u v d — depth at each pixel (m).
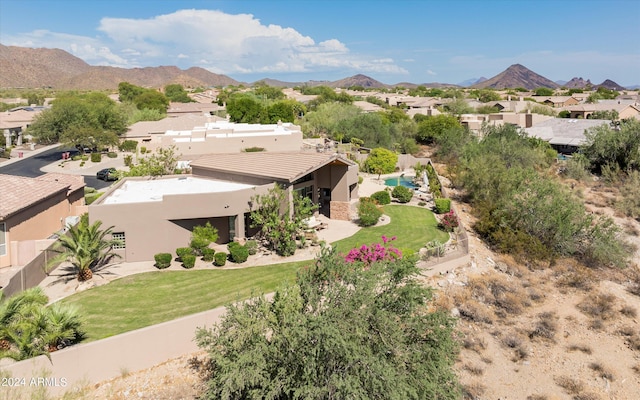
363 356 13.20
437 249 27.00
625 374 19.42
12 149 77.00
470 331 21.92
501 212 33.00
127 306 20.92
